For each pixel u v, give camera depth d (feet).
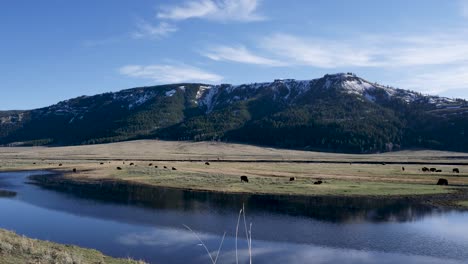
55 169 276.82
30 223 102.63
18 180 213.66
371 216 115.03
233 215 115.34
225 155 504.02
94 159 414.00
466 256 77.15
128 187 181.47
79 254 58.23
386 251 80.12
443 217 113.91
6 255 48.96
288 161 369.91
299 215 115.85
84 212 119.44
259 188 171.63
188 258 72.64
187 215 115.14
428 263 72.74
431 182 196.13
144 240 85.66
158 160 393.09
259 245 83.35
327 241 87.10
